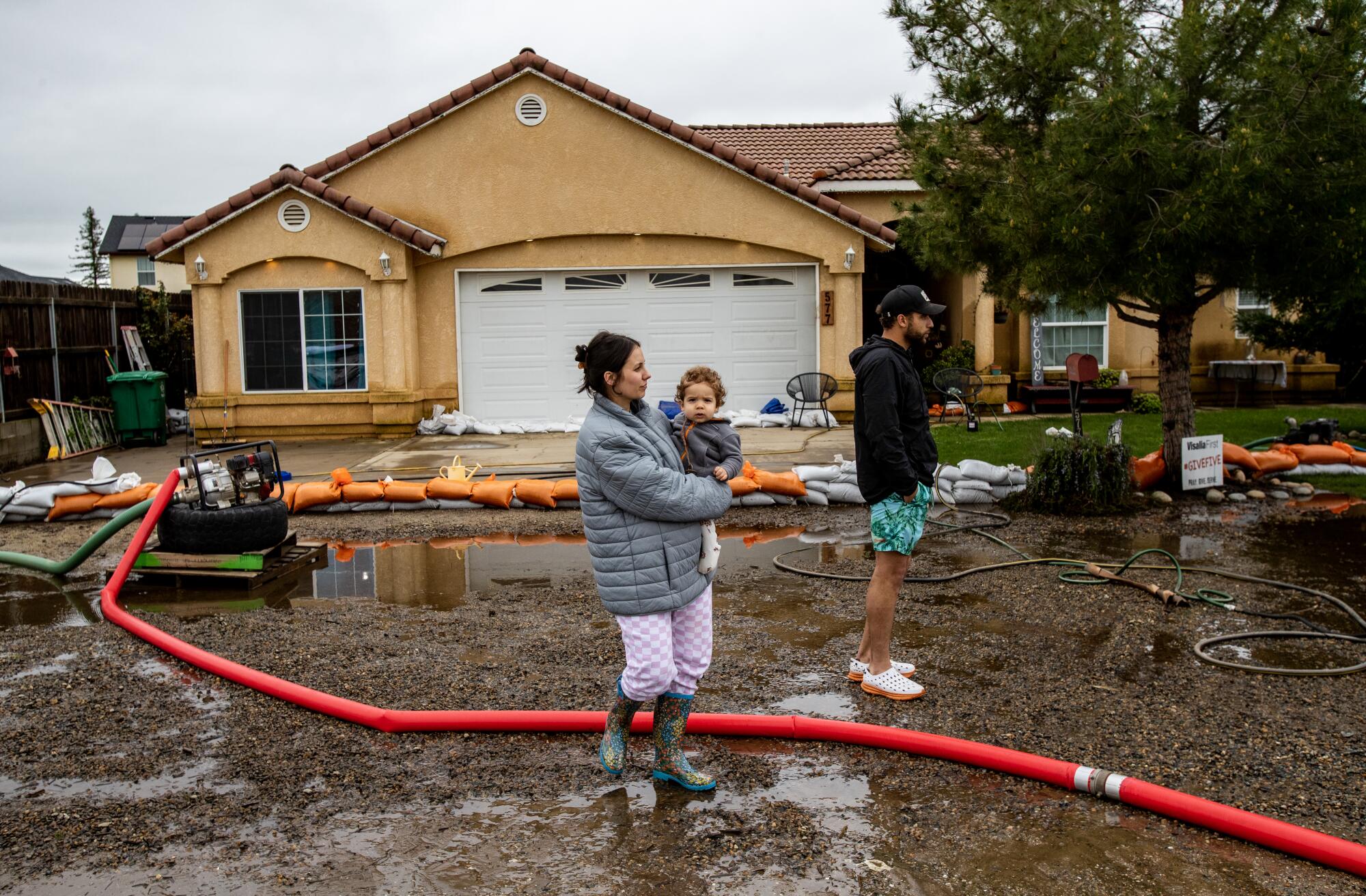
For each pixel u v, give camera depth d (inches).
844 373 589.6
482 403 594.9
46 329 545.0
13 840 132.6
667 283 592.1
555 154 573.9
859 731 158.2
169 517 265.7
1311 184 289.4
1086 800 140.1
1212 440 350.9
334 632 222.4
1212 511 334.3
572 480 367.6
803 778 148.4
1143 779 145.6
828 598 243.1
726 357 596.7
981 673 190.1
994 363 645.9
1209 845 128.0
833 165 653.3
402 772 151.5
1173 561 251.4
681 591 137.6
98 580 272.8
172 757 157.9
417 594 254.7
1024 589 247.6
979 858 125.7
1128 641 207.2
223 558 262.5
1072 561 267.7
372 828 135.0
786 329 596.4
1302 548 282.8
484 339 591.2
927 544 296.8
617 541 135.9
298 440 566.3
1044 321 652.7
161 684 190.5
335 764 154.9
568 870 124.2
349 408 566.6
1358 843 125.7
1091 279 311.3
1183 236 293.0
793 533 316.5
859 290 586.2
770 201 578.9
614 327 593.0
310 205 552.1
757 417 574.9
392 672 194.2
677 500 133.2
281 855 128.3
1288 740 158.1
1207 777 146.1
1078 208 298.4
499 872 124.0
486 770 152.1
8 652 211.0
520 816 137.9
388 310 558.3
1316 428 402.0
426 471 428.1
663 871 123.7
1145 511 335.3
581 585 261.3
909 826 134.0
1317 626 214.8
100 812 140.3
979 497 349.4
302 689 177.9
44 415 518.9
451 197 574.9
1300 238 295.4
